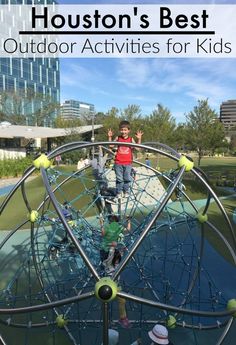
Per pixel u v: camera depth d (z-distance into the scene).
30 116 58.81
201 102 37.09
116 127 41.31
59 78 90.19
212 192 4.96
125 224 6.69
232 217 14.45
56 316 6.27
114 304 6.95
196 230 11.90
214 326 5.85
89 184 14.86
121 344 5.86
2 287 7.86
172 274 8.47
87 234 6.68
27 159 33.31
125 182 7.20
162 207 4.05
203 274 8.66
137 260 8.47
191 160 4.84
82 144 5.32
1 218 13.94
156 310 6.78
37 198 16.39
